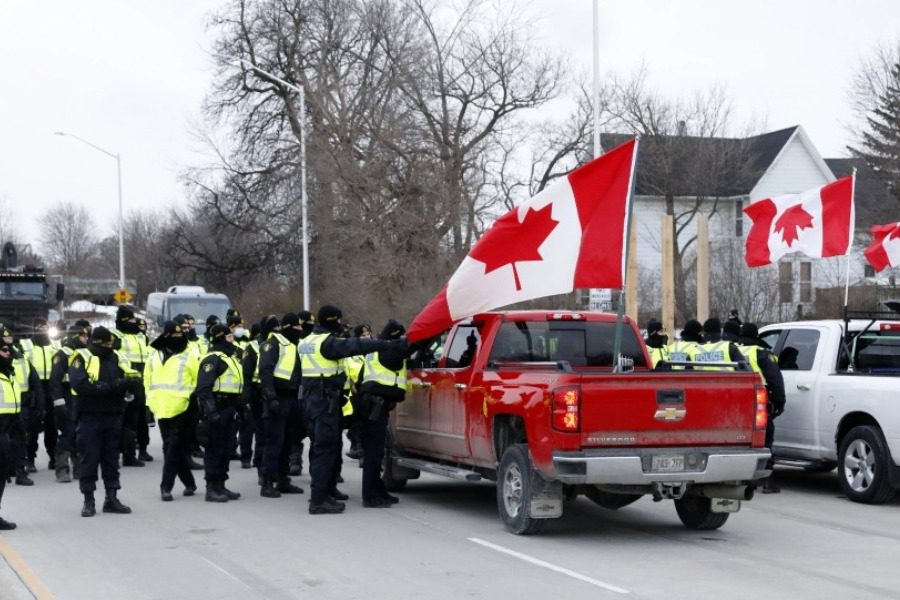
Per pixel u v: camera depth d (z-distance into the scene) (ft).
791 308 106.01
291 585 27.73
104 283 344.28
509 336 37.47
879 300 97.55
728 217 154.10
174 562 30.91
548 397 31.96
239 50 152.05
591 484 32.81
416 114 111.75
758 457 32.86
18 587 27.91
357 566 30.04
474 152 109.91
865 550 32.45
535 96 121.70
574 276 35.83
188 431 44.11
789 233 55.42
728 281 102.32
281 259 154.20
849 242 53.26
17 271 111.75
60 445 49.55
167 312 129.18
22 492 46.19
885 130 131.03
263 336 49.85
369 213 102.42
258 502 42.73
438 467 39.63
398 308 96.58
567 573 28.91
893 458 40.50
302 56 142.20
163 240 245.04
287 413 44.21
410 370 42.27
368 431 40.73
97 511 40.63
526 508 33.68
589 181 35.70
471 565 30.04
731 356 42.68
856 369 44.62
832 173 161.89
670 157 143.95
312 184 113.60
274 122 153.69
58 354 49.34
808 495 44.60
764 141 160.35
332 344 38.96
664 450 32.12
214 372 41.93
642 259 151.74
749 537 34.68
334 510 39.55
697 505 35.63
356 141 109.40
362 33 123.85
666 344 50.39
